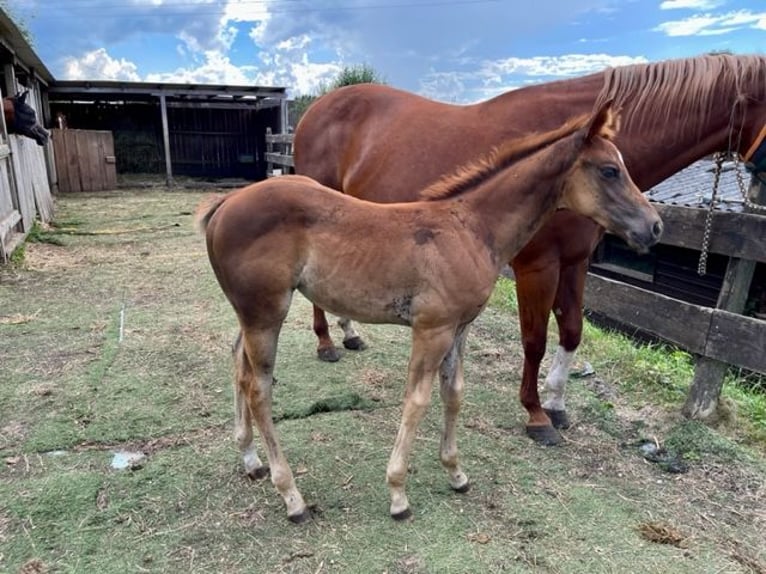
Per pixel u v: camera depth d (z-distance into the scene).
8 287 5.21
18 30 6.99
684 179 7.84
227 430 2.84
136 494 2.33
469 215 2.09
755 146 2.54
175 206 10.57
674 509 2.31
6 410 2.97
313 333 4.26
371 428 2.90
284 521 2.20
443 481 2.46
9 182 6.60
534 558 2.02
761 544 2.12
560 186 2.12
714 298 6.40
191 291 5.25
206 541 2.08
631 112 2.61
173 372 3.48
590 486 2.46
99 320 4.40
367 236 2.04
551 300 2.64
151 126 15.51
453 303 2.01
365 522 2.20
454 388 2.24
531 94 2.72
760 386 3.98
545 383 3.07
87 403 3.06
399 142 2.99
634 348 4.18
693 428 2.88
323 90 14.47
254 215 2.05
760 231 2.73
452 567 1.96
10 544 2.03
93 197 11.81
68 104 14.87
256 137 16.31
